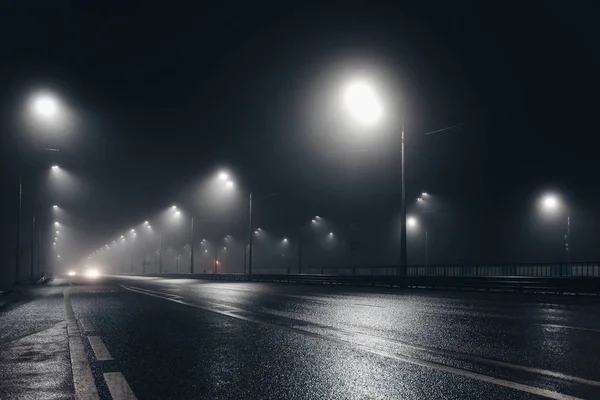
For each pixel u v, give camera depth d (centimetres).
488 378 723
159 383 716
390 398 630
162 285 4412
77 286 4253
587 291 2342
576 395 627
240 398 637
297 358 890
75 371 795
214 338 1128
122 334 1204
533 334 1147
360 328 1280
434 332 1195
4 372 805
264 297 2538
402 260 3316
